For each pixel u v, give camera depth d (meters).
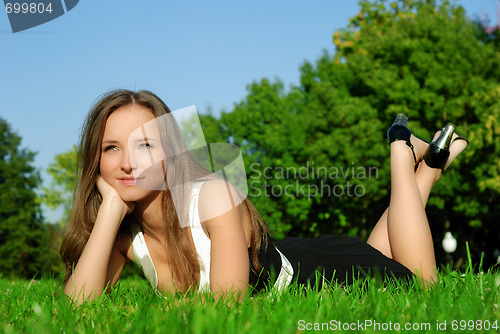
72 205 2.61
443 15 19.98
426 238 3.06
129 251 2.69
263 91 21.94
